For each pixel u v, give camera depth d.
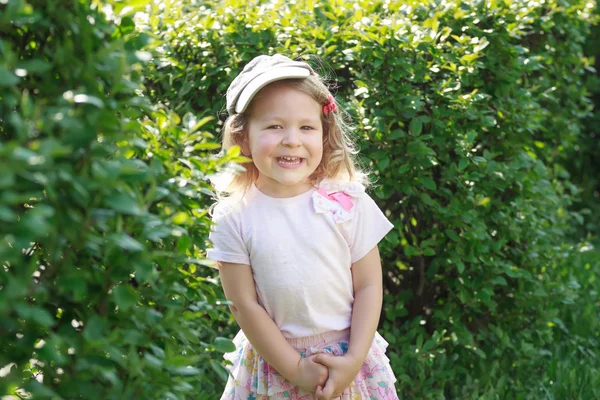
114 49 1.23
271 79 1.97
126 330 1.30
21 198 1.05
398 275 3.05
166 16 2.99
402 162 2.77
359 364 1.97
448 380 2.92
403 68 2.77
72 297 1.29
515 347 3.04
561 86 4.08
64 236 1.19
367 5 3.01
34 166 1.06
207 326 1.64
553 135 3.94
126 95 1.36
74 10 1.26
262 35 2.88
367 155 2.76
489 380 2.93
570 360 3.29
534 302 3.06
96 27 1.28
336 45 2.83
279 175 1.99
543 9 3.60
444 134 2.84
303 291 1.98
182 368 1.33
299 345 2.02
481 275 2.88
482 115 2.86
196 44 2.89
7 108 1.24
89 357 1.21
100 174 1.13
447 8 3.02
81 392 1.21
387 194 2.78
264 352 1.96
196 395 1.69
